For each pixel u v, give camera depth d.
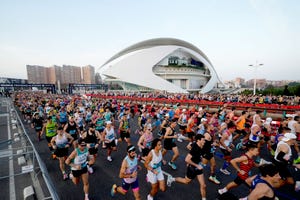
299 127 6.08
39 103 15.70
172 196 4.15
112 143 6.16
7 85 47.31
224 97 23.86
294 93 35.53
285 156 3.82
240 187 4.47
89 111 11.04
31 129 11.43
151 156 3.57
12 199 4.10
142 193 4.30
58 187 4.60
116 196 4.19
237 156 6.55
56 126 7.30
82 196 4.20
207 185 4.59
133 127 11.87
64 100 21.56
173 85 54.81
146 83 55.50
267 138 7.41
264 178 2.49
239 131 7.23
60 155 4.89
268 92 44.75
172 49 60.72
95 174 5.34
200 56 69.06
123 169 3.37
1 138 9.18
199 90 62.97
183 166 5.77
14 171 5.49
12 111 15.43
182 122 8.68
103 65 72.94
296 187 4.13
